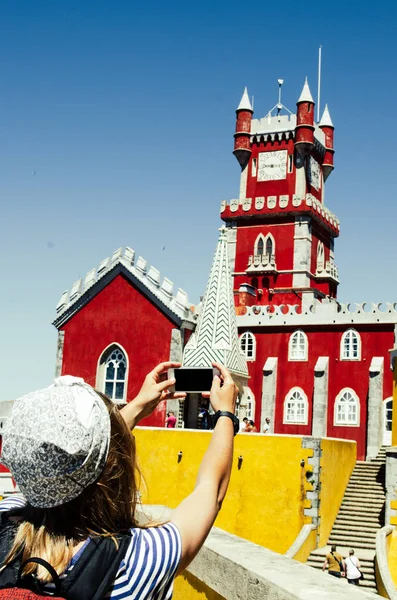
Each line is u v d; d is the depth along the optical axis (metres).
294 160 85.19
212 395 4.17
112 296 50.81
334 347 59.38
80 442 3.06
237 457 31.91
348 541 34.44
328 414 58.38
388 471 35.88
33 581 2.99
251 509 31.42
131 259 50.69
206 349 39.59
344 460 38.72
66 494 3.09
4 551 3.14
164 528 3.29
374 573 31.83
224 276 41.19
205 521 3.43
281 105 89.00
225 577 7.40
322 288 84.81
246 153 86.62
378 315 58.31
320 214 84.50
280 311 61.62
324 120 92.81
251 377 61.25
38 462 3.03
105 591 3.00
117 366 50.09
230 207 85.12
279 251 82.69
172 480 32.34
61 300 52.28
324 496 33.22
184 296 49.16
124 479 3.31
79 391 3.22
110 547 3.08
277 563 7.07
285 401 60.00
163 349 48.62
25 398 3.21
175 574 3.19
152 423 45.31
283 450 31.47
